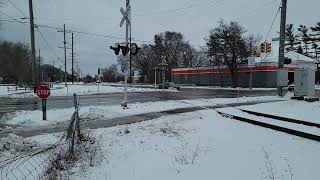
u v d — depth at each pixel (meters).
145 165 8.17
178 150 9.45
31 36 34.47
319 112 14.82
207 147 9.70
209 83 74.25
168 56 102.62
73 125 10.25
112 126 14.13
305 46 88.69
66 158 8.65
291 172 7.01
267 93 38.88
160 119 15.94
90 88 53.50
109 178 7.28
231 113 17.02
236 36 64.38
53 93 38.38
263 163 7.78
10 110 20.67
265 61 60.97
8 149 9.73
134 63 104.25
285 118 13.74
